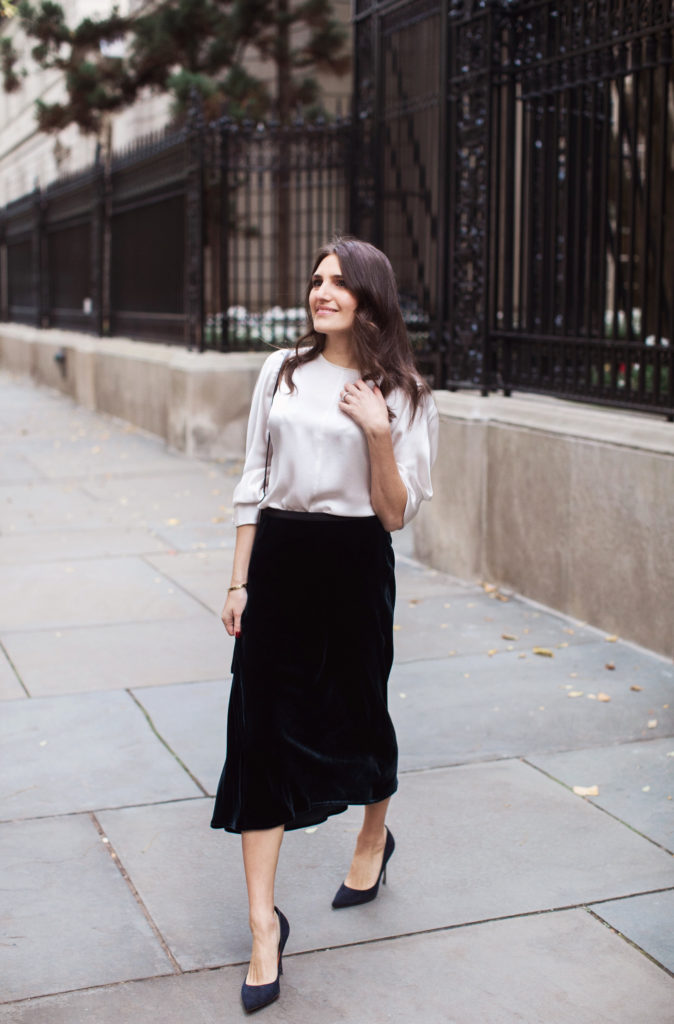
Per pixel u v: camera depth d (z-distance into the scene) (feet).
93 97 56.75
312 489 8.63
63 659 16.56
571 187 18.81
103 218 46.91
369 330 8.60
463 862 10.73
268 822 8.65
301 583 8.71
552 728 13.94
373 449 8.47
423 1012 8.48
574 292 18.94
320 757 8.86
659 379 16.96
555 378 19.33
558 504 18.52
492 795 12.13
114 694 15.14
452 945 9.36
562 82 18.83
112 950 9.27
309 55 59.88
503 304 20.52
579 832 11.32
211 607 19.36
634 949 9.29
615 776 12.60
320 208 32.91
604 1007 8.53
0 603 19.45
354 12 28.30
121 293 45.27
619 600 17.30
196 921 9.73
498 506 20.17
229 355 35.24
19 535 24.71
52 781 12.41
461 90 20.93
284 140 33.40
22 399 53.26
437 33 24.34
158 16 55.72
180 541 24.31
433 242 25.12
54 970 8.98
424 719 14.23
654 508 16.39
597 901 10.04
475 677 15.78
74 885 10.28
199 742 13.53
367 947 9.34
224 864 10.71
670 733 13.79
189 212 35.53
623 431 17.10
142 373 40.93
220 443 35.32
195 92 34.76
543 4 18.88
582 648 16.97
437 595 19.97
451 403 20.89
